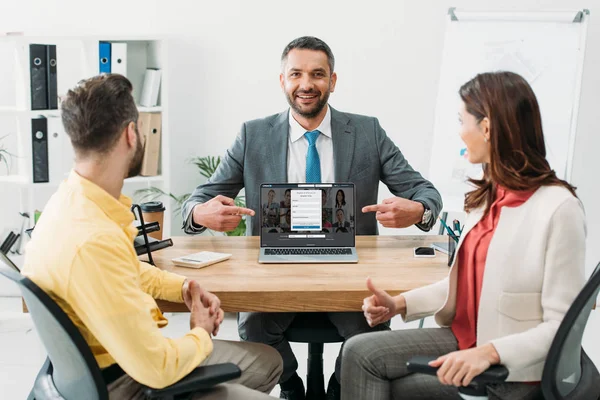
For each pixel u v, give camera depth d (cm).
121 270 150
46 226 156
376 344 186
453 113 376
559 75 367
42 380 175
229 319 397
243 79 416
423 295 193
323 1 408
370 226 283
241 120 420
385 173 284
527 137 167
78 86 158
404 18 408
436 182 379
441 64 378
